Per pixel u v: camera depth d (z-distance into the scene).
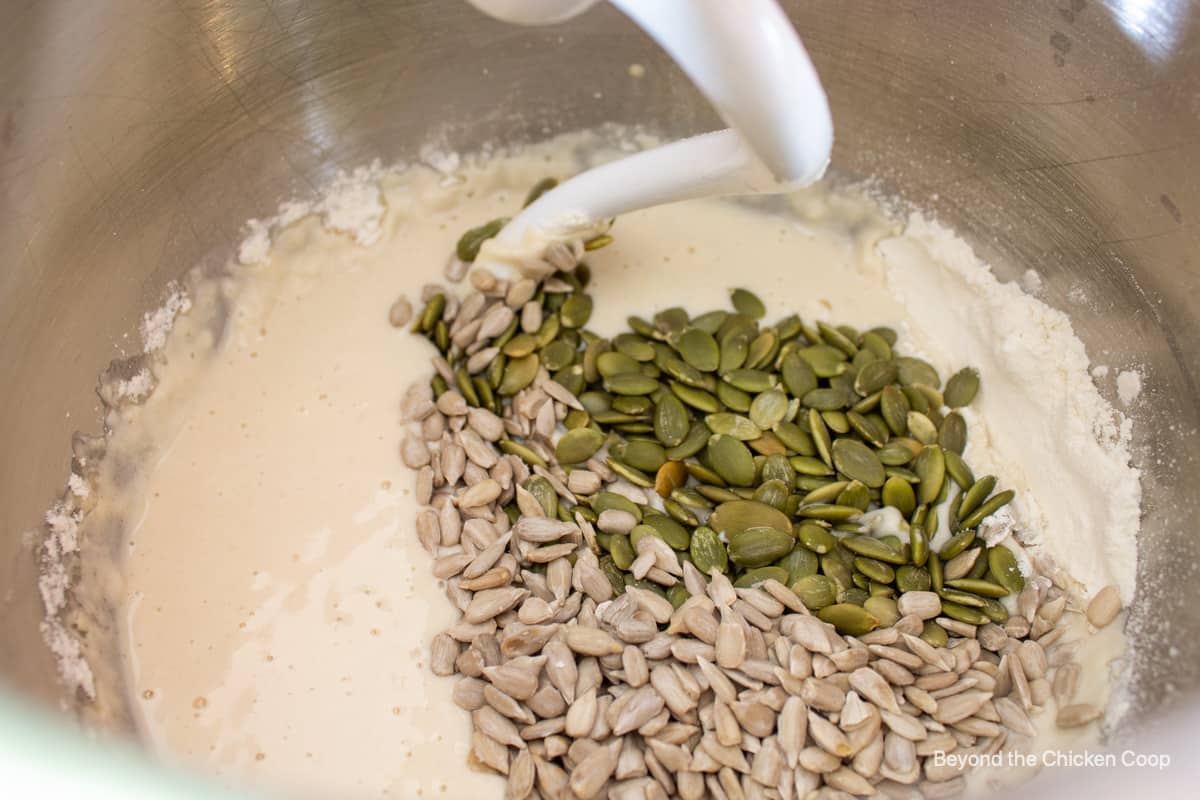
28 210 0.26
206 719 0.25
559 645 0.25
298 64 0.29
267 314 0.30
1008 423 0.29
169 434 0.28
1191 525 0.26
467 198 0.32
